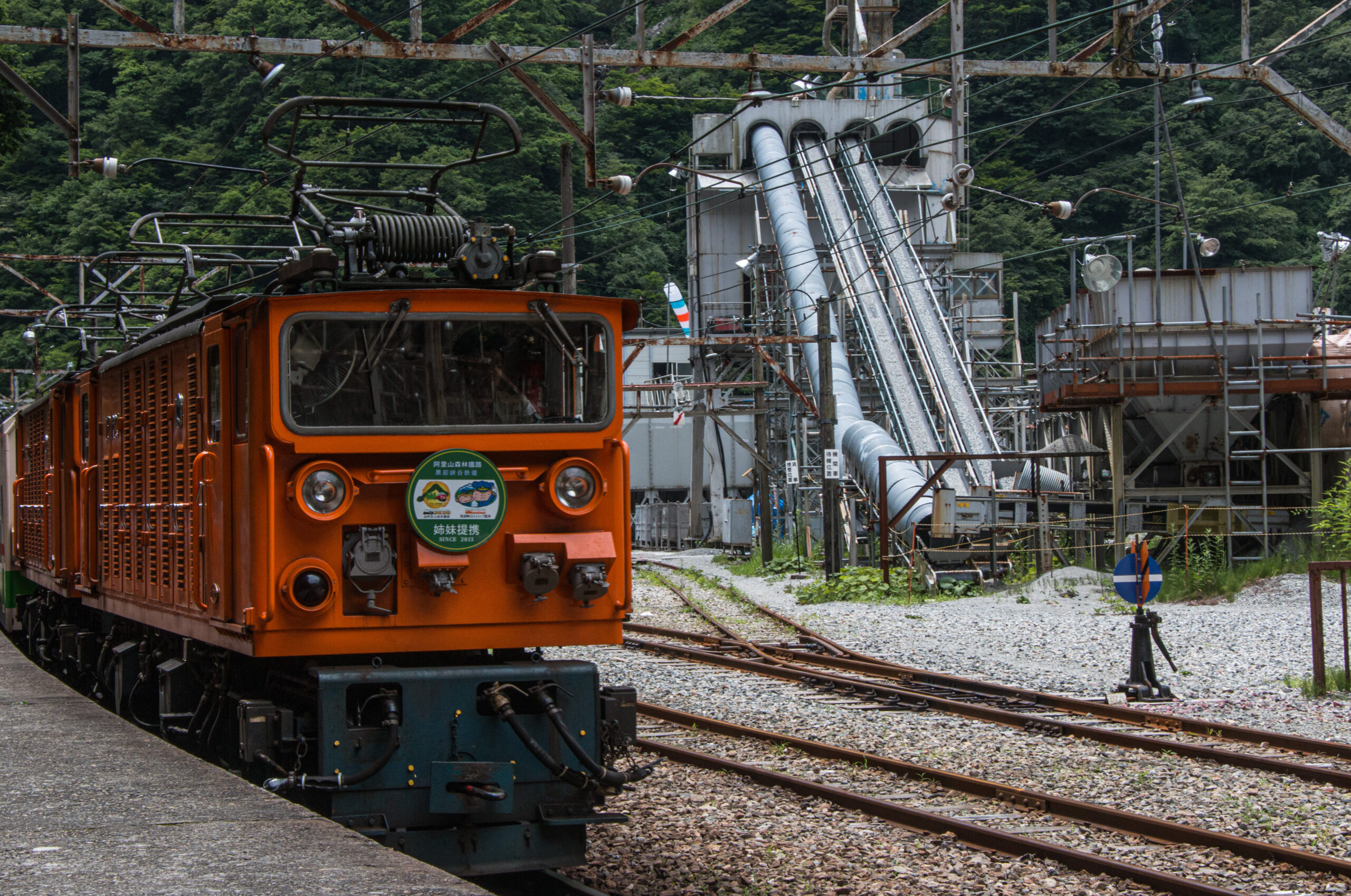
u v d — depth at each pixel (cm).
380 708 1057
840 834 1282
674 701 2212
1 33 2405
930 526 4525
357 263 1191
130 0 8994
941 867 1162
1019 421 7131
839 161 8800
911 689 2306
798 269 7612
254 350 1104
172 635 1530
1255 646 2741
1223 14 12500
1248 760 1591
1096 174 12238
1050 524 4484
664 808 1395
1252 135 11869
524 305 1157
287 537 1076
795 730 1908
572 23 12825
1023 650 2839
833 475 4716
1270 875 1138
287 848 820
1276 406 4869
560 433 1155
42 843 830
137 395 1562
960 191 2628
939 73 2647
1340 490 4388
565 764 1086
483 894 714
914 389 6297
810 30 12338
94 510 1864
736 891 1093
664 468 9394
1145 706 2094
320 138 6950
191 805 950
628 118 12462
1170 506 4581
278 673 1184
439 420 1127
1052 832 1294
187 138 8544
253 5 7812
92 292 8194
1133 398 4622
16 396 5341
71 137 2430
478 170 9206
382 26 2623
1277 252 11300
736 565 6406
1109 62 2712
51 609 2473
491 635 1126
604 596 1159
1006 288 11975
